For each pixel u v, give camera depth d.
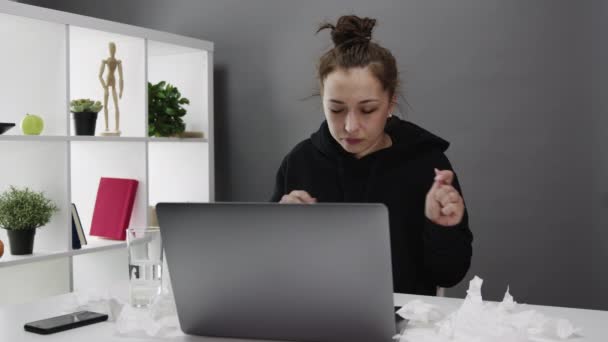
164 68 3.35
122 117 2.99
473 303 1.07
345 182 1.99
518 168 2.65
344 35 1.93
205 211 1.04
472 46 2.72
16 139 2.40
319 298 1.03
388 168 1.94
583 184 2.53
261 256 1.03
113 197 2.95
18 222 2.47
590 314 1.24
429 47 2.80
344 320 1.03
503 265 2.69
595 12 2.48
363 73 1.88
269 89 3.20
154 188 3.39
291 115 3.14
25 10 2.41
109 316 1.24
